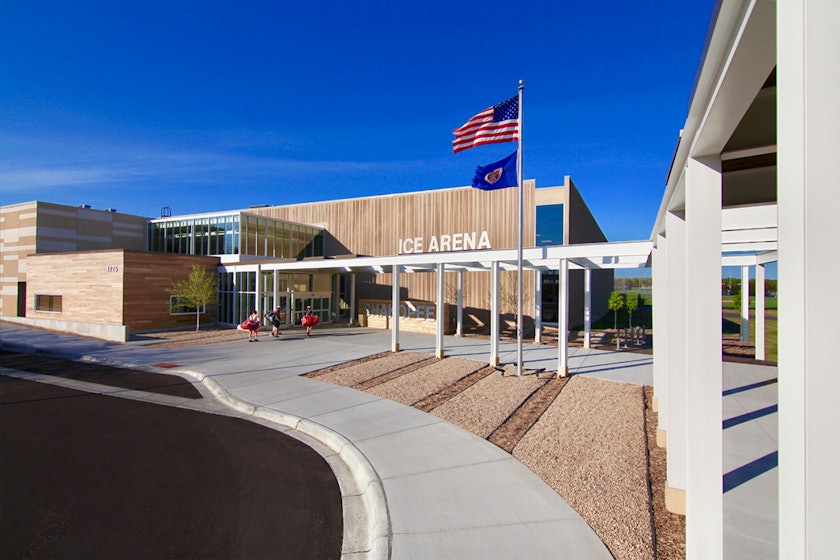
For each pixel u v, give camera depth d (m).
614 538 4.18
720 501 3.49
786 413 1.56
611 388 10.21
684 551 3.95
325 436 7.27
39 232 27.16
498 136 11.05
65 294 23.67
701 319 3.57
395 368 12.67
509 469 5.74
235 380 11.17
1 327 23.17
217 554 4.16
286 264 20.81
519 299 11.46
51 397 10.10
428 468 5.79
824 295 1.45
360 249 30.73
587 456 6.21
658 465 5.89
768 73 2.25
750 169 4.40
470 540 4.13
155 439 7.30
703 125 2.96
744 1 1.91
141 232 32.19
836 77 1.44
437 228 27.52
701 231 3.59
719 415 3.51
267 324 23.67
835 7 1.45
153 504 5.11
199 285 22.58
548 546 4.03
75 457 6.51
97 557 4.11
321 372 12.15
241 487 5.57
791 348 1.55
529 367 12.72
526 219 24.69
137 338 19.36
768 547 4.02
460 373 11.95
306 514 4.91
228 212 27.20
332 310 28.08
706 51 2.44
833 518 1.44
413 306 23.88
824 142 1.46
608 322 30.27
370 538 4.43
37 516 4.83
